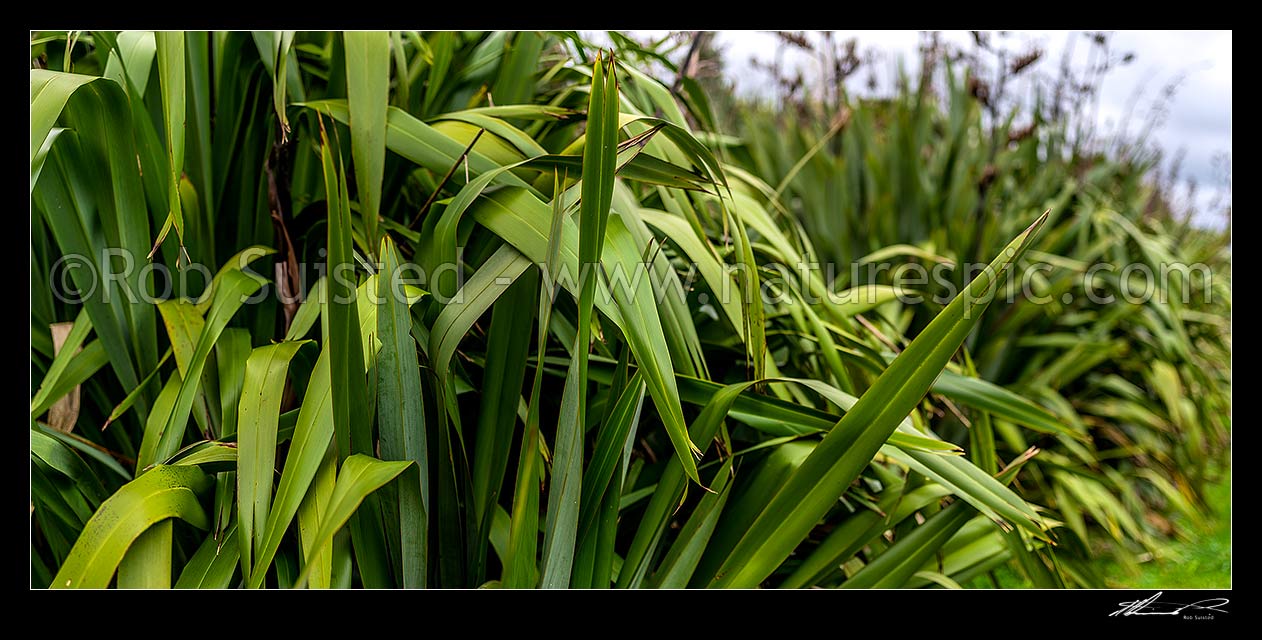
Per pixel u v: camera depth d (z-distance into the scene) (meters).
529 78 2.52
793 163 5.38
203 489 1.84
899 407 1.79
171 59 1.84
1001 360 4.48
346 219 1.74
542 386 2.27
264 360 1.81
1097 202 5.28
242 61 2.21
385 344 1.79
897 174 5.07
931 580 2.20
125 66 2.08
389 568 1.85
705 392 2.00
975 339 4.49
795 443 2.13
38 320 2.22
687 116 2.96
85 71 2.32
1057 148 5.66
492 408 1.95
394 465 1.65
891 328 2.96
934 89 6.11
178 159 1.82
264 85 2.23
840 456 1.84
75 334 2.10
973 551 2.40
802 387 2.44
